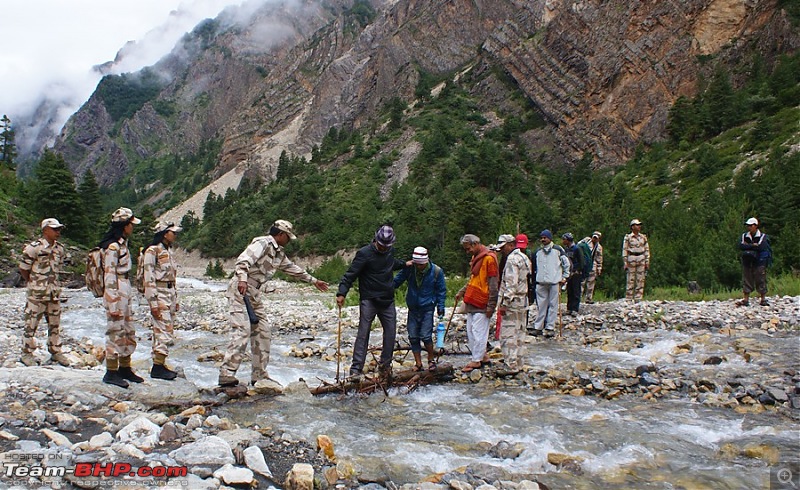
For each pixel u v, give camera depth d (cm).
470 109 12181
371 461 485
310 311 1814
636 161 7362
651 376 762
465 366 852
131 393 622
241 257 690
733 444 523
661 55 8531
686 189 4859
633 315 1257
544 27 11800
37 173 4581
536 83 11075
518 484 429
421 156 9931
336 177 10731
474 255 857
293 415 607
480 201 4928
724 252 1795
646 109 8450
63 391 600
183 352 1085
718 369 789
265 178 16575
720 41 8212
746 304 1324
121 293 645
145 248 828
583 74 10031
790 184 2664
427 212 7150
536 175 9219
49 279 822
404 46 16225
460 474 449
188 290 3709
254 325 719
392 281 777
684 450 516
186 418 558
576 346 1029
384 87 16100
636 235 1516
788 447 508
